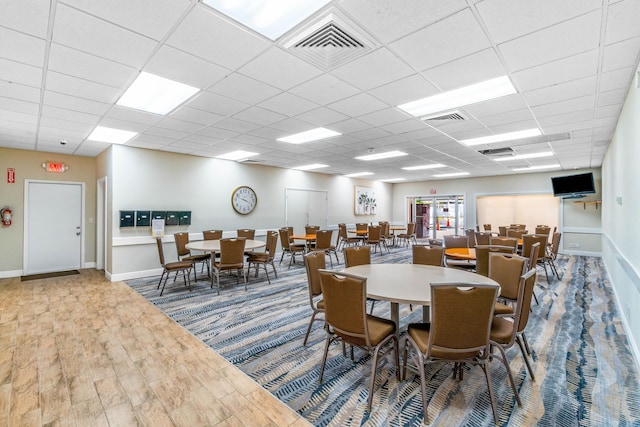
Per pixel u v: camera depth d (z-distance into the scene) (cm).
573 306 407
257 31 208
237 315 374
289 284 526
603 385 221
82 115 379
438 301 177
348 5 181
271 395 211
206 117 395
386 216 1259
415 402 203
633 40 216
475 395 210
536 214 938
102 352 274
